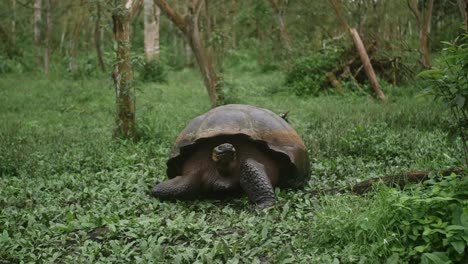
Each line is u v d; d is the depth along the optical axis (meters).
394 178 4.90
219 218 4.57
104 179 6.13
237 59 26.08
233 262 3.54
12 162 7.00
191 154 5.20
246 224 4.20
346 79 15.02
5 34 25.62
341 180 5.81
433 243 3.40
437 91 4.21
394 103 12.60
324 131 8.36
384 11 17.25
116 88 8.66
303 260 3.56
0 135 8.83
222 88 11.16
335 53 15.41
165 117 11.02
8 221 4.62
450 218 3.51
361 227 3.63
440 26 20.09
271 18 23.59
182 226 4.19
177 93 16.08
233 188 5.03
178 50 29.02
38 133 9.41
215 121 5.07
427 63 14.16
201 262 3.58
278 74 19.89
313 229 3.93
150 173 6.17
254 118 5.16
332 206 4.22
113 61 8.58
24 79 19.84
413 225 3.51
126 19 8.53
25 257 3.92
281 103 13.49
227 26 25.95
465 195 3.71
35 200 5.41
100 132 9.55
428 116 9.29
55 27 26.05
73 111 12.73
